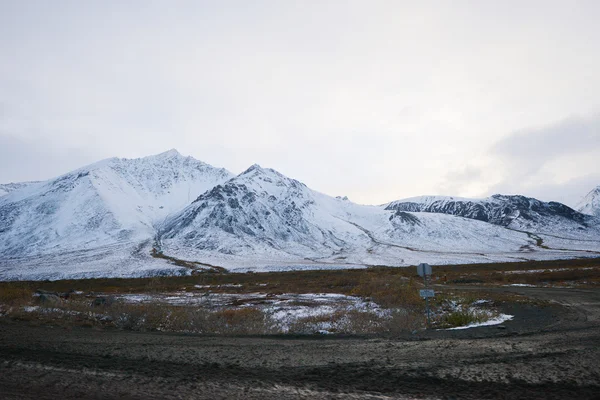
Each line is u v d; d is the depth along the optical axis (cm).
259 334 1330
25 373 745
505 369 750
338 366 796
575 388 628
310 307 2439
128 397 605
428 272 1616
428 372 737
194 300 3025
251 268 11562
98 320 1683
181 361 850
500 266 10138
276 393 622
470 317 1638
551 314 1795
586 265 8731
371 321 1662
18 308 1923
